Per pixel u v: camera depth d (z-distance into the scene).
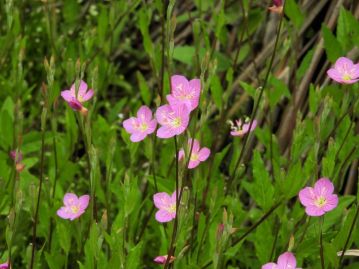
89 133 0.41
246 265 0.51
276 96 0.51
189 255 0.45
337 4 0.60
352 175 0.56
